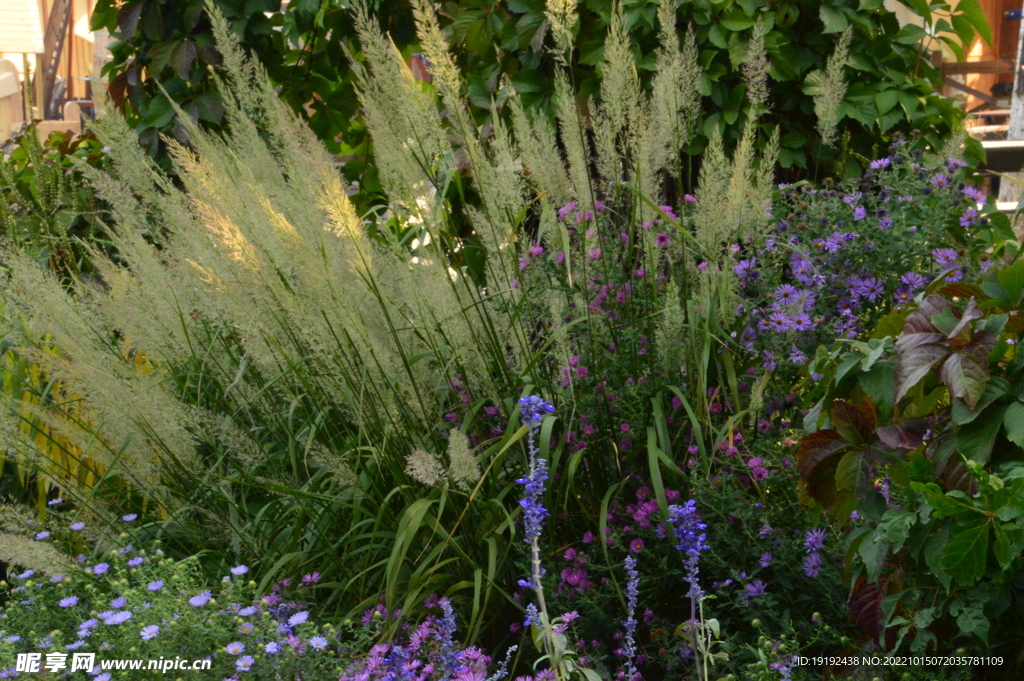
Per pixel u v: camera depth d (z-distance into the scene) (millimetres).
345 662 2258
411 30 4340
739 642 2369
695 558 1835
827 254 2986
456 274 2957
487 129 3912
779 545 2418
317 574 2631
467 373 2836
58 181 4324
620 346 2906
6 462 3562
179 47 4273
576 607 2508
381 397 2686
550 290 2844
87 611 2543
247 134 3008
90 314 3094
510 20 3871
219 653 2143
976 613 1788
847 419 1941
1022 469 1680
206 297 2787
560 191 2963
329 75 4609
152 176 3078
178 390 3115
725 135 3768
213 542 2879
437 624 2391
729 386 2760
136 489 2957
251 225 2627
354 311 2611
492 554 2414
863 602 2020
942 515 1683
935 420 1936
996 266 2078
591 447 2723
